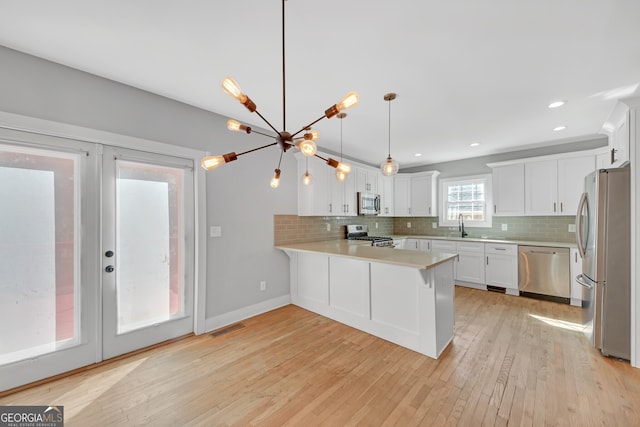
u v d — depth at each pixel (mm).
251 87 2268
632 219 2082
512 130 3344
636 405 1638
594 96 2396
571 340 2508
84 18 1480
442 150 4348
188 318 2680
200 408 1666
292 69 2002
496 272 4074
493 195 4387
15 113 1789
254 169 3221
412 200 5391
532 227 4215
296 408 1662
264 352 2342
